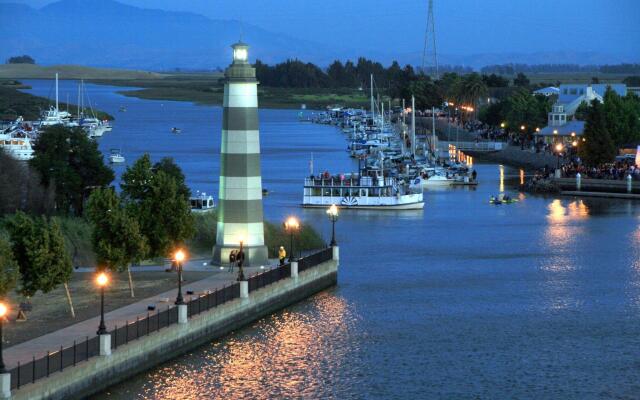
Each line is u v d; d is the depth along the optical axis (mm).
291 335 100500
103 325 80562
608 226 176875
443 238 165625
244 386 85500
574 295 119875
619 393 85062
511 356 95000
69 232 129875
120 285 108375
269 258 131250
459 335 101938
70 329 88375
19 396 69875
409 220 188875
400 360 93438
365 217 193500
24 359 78562
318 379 88000
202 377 86938
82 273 116375
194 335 93375
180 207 114312
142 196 115000
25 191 154375
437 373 90000
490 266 138875
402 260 144000
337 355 94562
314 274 119250
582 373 90188
